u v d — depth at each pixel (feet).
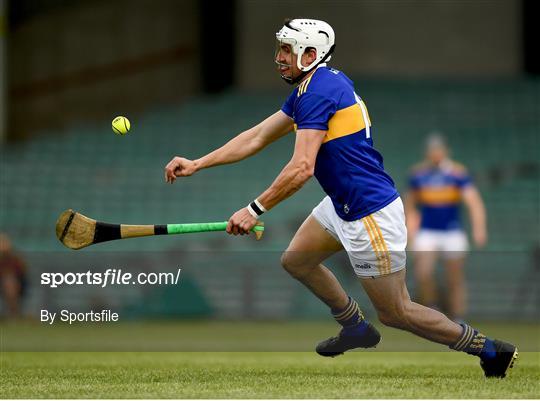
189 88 258.37
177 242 203.92
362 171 61.16
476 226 135.54
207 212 217.77
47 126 252.83
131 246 203.72
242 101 250.37
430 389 56.24
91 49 255.29
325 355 70.90
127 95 256.52
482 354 62.90
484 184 223.51
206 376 64.95
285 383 59.67
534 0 252.42
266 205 60.70
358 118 61.31
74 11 254.27
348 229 62.23
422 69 256.32
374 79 253.85
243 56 255.91
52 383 59.98
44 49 252.83
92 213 217.97
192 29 258.57
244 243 202.28
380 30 255.91
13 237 211.00
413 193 137.28
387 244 61.21
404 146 234.99
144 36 257.34
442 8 255.70
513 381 61.52
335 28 255.70
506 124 241.14
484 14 254.88
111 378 63.52
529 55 253.85
